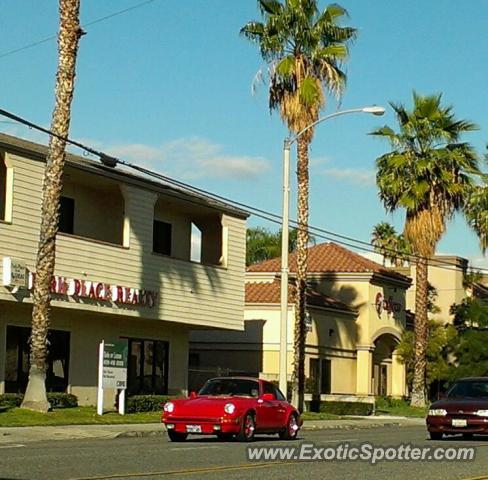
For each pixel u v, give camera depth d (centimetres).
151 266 3625
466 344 5419
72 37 2930
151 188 3625
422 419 4250
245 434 2352
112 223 3769
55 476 1503
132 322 3847
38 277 2944
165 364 4072
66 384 3512
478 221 5325
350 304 5422
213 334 5088
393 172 4772
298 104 3906
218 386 2497
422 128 4788
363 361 5366
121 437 2605
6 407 2936
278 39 3959
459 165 4762
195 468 1664
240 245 4131
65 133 2923
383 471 1697
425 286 4869
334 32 3988
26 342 3366
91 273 3341
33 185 3120
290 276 5334
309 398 4694
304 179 3925
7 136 3159
